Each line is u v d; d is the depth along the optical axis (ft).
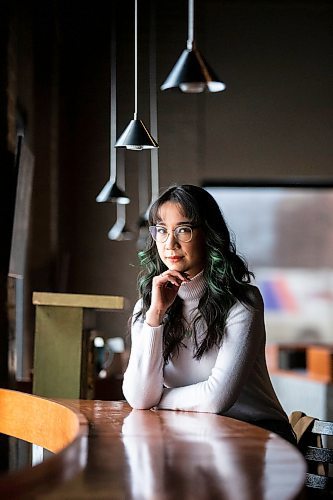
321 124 35.60
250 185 36.06
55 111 31.91
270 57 35.58
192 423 9.40
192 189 10.93
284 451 7.59
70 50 34.76
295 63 35.60
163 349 11.09
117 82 34.99
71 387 14.62
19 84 27.71
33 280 30.09
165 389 10.93
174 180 35.19
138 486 6.15
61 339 14.66
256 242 40.32
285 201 40.32
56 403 10.84
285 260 40.55
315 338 40.96
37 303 14.65
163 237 10.94
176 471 6.68
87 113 34.78
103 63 34.91
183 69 15.88
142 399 10.75
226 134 35.40
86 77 34.86
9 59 19.20
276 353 34.63
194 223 10.80
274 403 11.05
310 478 9.84
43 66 30.63
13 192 18.56
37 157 30.60
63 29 34.53
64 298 14.60
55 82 31.81
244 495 5.90
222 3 35.45
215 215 10.94
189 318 11.03
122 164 34.96
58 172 33.86
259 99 35.50
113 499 5.76
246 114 35.45
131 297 34.76
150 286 11.43
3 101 18.90
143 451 7.52
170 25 35.17
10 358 18.94
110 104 34.91
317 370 30.68
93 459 7.12
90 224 34.68
